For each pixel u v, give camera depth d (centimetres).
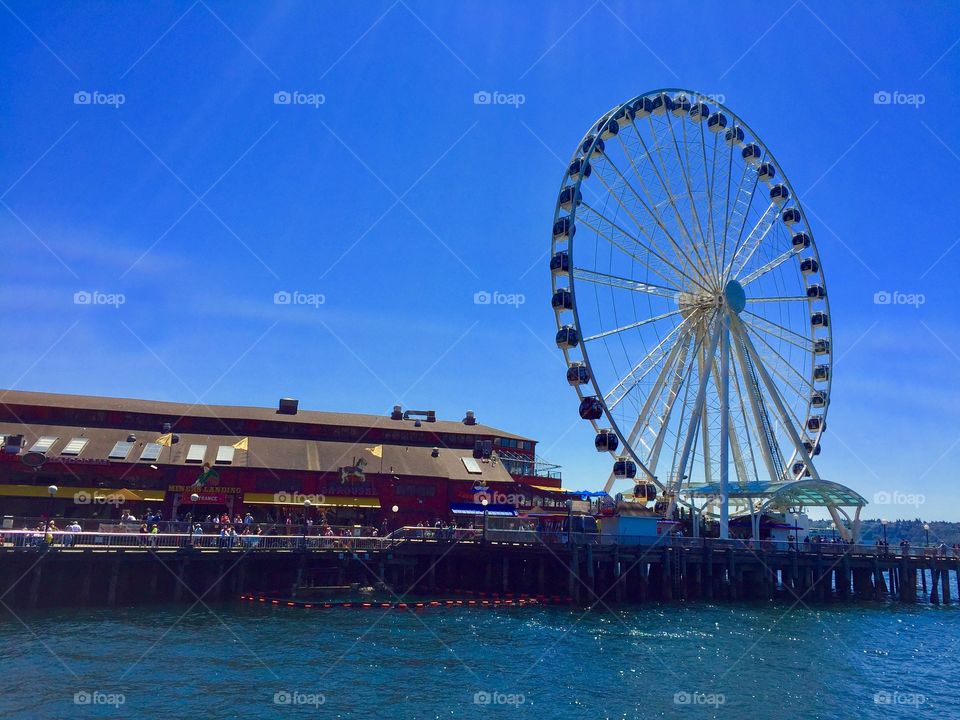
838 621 4906
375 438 7306
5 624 3509
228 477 6081
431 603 4553
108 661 2909
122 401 6944
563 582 5162
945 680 3316
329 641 3409
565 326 5706
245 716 2372
